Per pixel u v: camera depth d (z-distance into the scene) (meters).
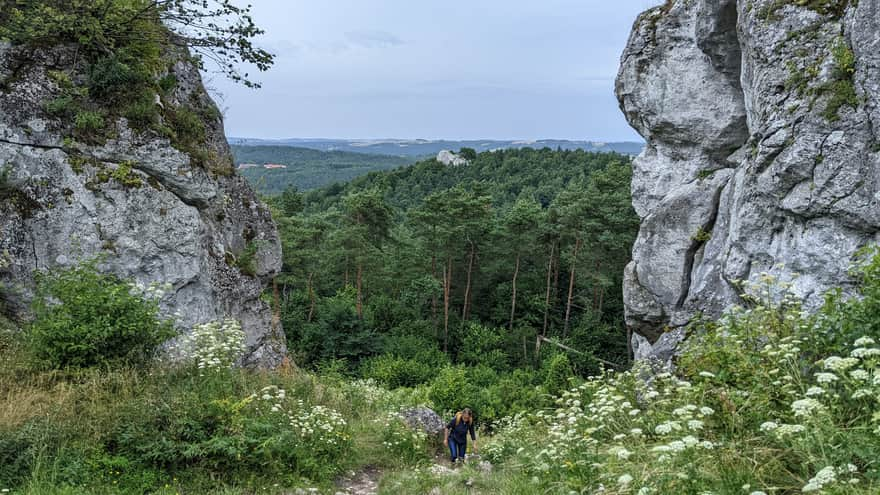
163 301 10.48
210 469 6.69
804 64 10.56
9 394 6.75
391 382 30.02
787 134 10.44
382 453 9.23
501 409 24.09
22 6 10.11
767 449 4.48
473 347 39.09
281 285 45.47
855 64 9.77
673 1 17.48
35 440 6.04
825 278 9.86
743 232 11.70
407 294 44.47
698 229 16.28
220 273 11.53
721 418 5.04
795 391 4.89
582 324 40.69
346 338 33.75
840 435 3.99
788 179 10.34
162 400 7.10
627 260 43.06
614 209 42.00
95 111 10.27
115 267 10.12
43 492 5.46
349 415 10.41
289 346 33.34
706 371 5.71
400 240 50.56
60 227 9.84
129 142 10.50
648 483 4.42
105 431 6.53
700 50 16.36
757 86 11.66
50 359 7.47
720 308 13.16
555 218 46.00
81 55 10.46
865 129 9.50
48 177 9.84
